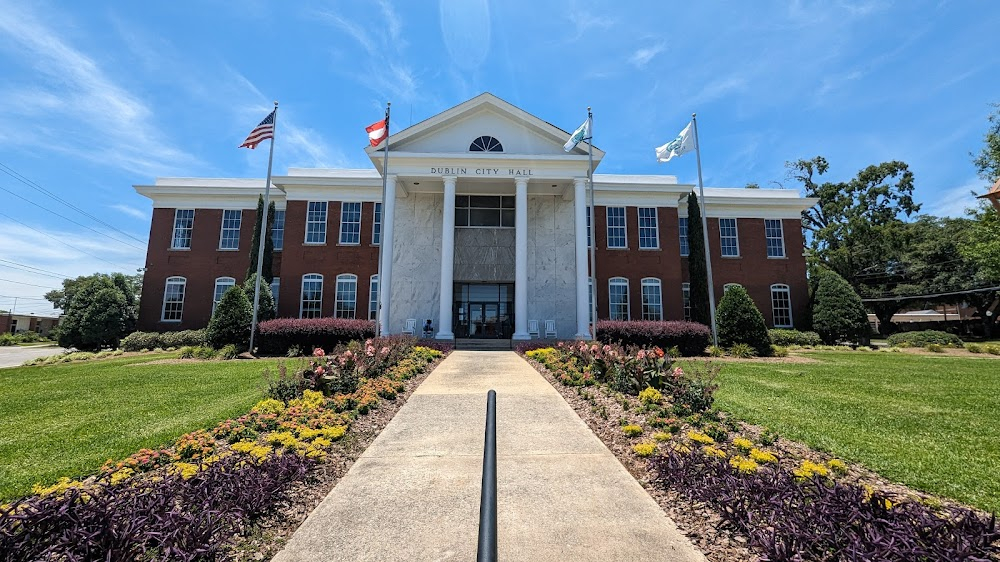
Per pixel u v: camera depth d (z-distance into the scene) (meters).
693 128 20.23
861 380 10.91
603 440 5.95
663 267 26.38
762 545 3.00
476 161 21.41
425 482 4.62
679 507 3.96
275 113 19.80
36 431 6.49
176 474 4.07
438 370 12.29
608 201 26.98
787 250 28.72
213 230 27.52
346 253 25.48
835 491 3.43
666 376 8.05
